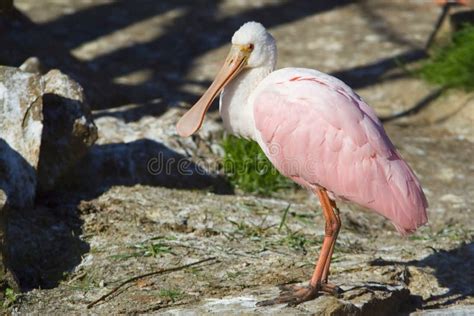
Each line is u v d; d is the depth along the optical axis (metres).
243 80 10.19
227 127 10.38
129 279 9.83
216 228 11.20
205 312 8.97
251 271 10.06
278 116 9.71
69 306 9.40
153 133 13.58
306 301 9.16
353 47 18.73
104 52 18.27
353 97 9.69
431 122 16.11
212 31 19.41
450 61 16.66
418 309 9.90
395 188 9.34
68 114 11.65
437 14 20.38
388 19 20.02
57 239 10.67
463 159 14.81
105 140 13.27
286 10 20.42
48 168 11.53
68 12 19.84
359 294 9.39
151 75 17.45
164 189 12.22
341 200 9.68
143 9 20.27
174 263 10.19
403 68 17.62
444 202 13.41
